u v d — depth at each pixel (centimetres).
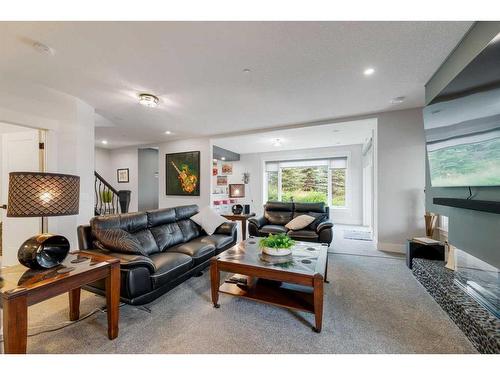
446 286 201
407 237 360
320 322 166
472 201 166
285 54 205
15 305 108
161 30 172
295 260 209
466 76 167
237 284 222
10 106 262
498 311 157
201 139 545
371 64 223
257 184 789
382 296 221
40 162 299
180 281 230
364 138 560
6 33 174
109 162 702
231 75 244
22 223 301
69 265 148
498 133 142
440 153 210
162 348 150
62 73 237
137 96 297
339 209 684
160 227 291
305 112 367
